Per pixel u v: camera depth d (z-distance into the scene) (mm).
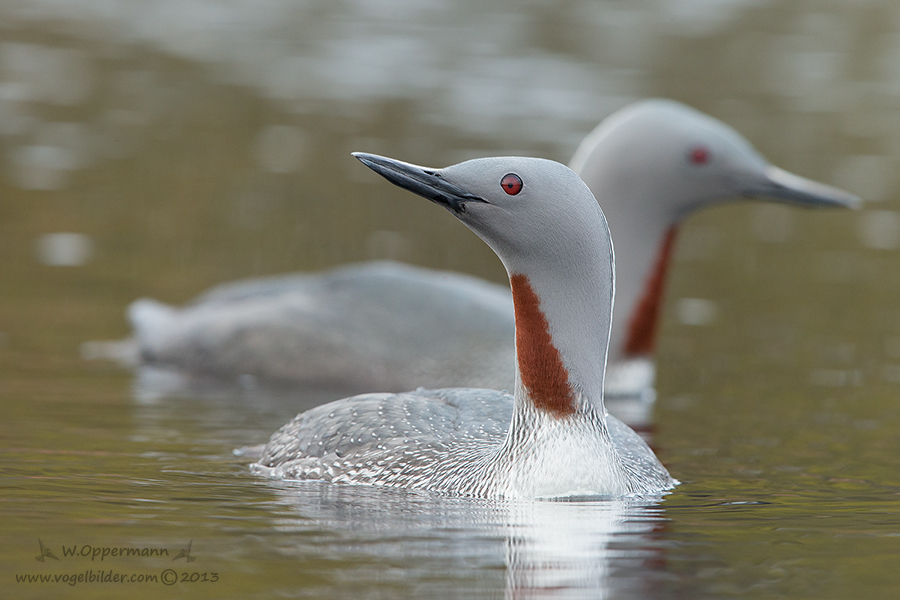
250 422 11359
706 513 8297
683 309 16766
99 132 25078
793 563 7160
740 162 13578
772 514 8320
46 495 8344
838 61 31312
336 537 7438
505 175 8375
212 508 8102
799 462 10156
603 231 8484
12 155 23312
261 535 7457
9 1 35688
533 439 8477
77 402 11844
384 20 34625
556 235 8344
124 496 8375
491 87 28781
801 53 31781
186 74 29703
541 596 6473
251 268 17750
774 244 20250
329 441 9188
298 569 6805
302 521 7793
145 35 33188
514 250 8422
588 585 6668
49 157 23266
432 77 29641
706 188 13602
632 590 6617
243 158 23766
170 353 14289
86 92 28016
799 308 16891
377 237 19562
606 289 8516
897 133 26594
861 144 25734
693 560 7180
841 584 6801
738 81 29594
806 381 13539
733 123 26453
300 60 31016
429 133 25047
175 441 10406
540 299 8438
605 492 8445
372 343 13734
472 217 8445
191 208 20750
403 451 8922
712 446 10797
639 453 9234
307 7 36250
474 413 9320
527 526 7742
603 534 7648
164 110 26906
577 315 8445
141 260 17953
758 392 13078
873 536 7777
